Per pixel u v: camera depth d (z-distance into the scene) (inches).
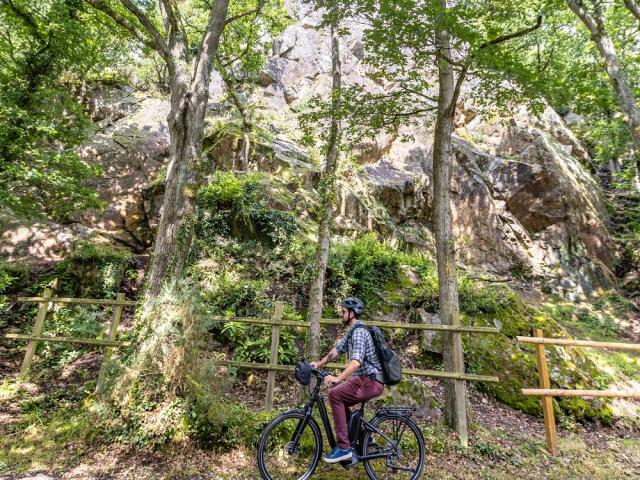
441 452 177.9
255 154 494.0
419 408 210.7
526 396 251.1
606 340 418.6
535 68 241.0
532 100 217.6
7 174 277.4
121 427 168.9
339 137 245.4
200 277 313.3
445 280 214.2
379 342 144.6
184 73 227.9
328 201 229.8
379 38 200.7
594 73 303.9
